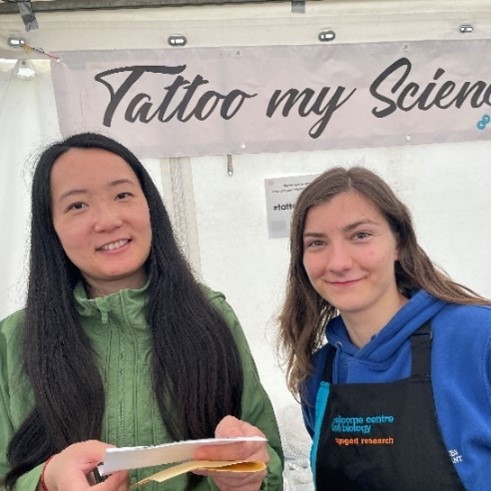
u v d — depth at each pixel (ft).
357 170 4.37
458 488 3.78
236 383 4.53
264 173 7.54
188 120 7.11
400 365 4.20
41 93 7.04
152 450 3.02
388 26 7.14
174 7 6.73
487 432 3.75
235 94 7.11
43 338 4.30
